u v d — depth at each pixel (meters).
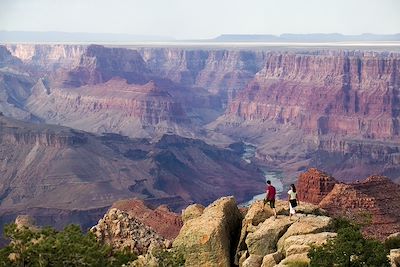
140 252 55.41
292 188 52.06
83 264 41.12
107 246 43.94
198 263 49.97
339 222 51.03
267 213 53.06
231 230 54.22
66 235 42.56
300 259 45.47
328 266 43.12
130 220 58.62
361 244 43.97
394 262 47.28
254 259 48.31
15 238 41.53
